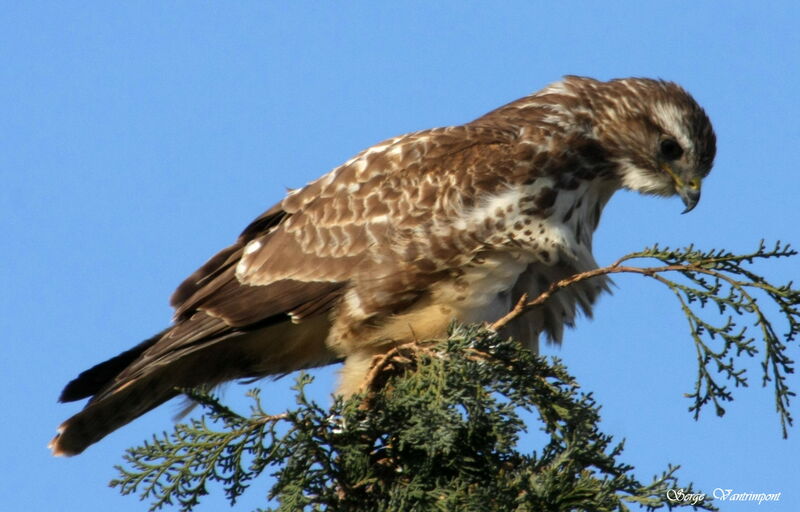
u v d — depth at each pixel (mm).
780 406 8641
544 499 7898
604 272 9039
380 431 8820
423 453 8773
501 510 7918
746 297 8602
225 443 8500
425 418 8102
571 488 7898
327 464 8664
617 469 8562
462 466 8656
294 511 8266
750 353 8633
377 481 8797
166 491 8484
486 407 8391
